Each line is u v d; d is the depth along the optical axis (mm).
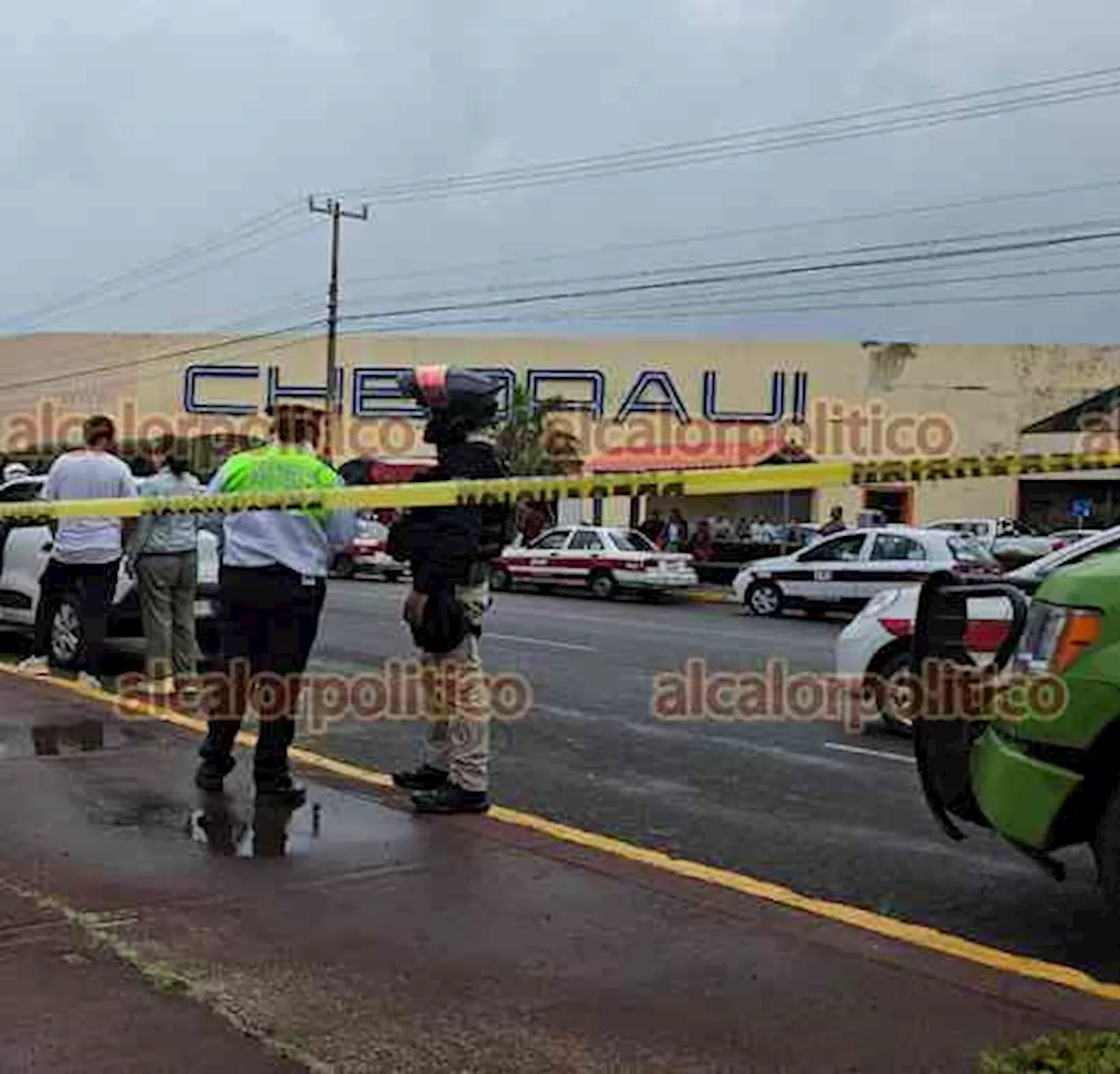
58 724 8078
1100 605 4457
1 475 21078
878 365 43312
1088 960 4773
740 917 4875
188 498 6352
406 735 8664
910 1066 3676
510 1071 3637
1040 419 43219
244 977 4230
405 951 4473
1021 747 4629
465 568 6039
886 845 6344
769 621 20844
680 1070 3650
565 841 5816
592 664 13172
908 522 41688
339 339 45219
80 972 4246
